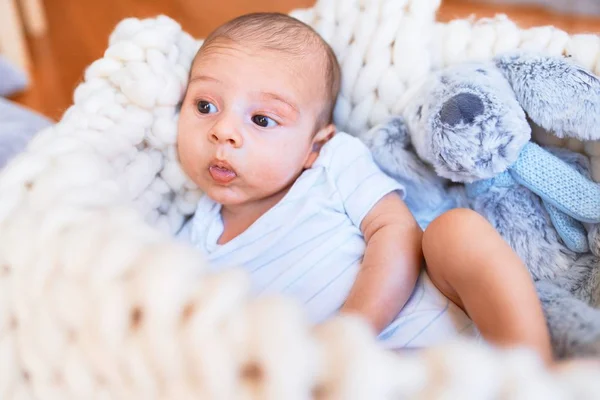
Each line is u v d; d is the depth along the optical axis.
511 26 0.87
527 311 0.60
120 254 0.40
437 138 0.72
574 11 1.90
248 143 0.79
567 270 0.75
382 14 0.86
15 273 0.45
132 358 0.38
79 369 0.42
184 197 0.88
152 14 2.03
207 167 0.80
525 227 0.76
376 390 0.32
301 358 0.33
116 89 0.78
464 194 0.82
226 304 0.35
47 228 0.44
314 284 0.76
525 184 0.75
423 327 0.69
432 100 0.75
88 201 0.47
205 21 1.99
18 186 0.51
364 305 0.69
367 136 0.86
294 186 0.82
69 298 0.41
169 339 0.36
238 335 0.34
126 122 0.76
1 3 1.71
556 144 0.80
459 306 0.71
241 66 0.80
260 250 0.80
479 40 0.85
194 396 0.36
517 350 0.36
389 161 0.83
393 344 0.69
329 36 0.91
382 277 0.71
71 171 0.50
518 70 0.76
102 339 0.39
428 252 0.68
